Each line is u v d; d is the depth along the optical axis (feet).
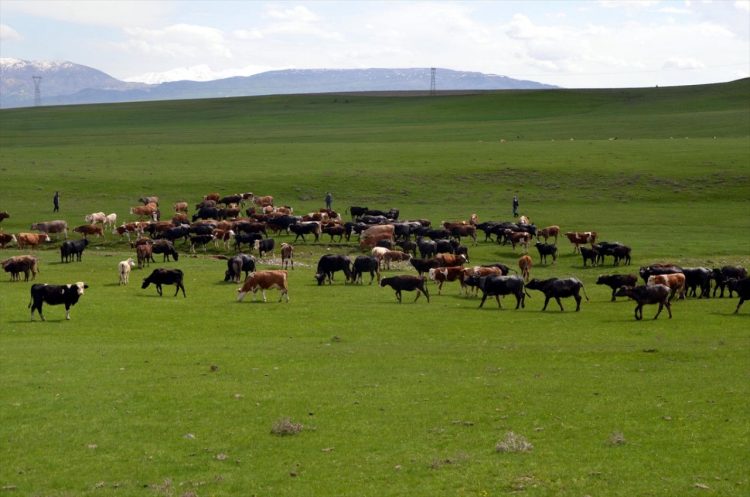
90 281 157.79
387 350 101.24
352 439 66.08
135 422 70.79
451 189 298.15
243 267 162.81
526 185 301.22
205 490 55.62
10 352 97.71
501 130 509.76
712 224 239.09
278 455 62.59
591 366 92.38
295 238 224.74
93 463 61.21
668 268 152.15
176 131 555.28
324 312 128.47
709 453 60.90
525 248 208.85
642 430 67.15
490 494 53.57
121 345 103.45
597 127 506.07
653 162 324.39
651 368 91.25
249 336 110.52
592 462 59.41
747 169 304.30
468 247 212.43
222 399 77.92
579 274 178.81
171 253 188.03
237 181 306.96
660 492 53.11
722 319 125.39
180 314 125.80
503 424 69.67
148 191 292.20
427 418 71.56
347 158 357.20
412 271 179.11
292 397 78.59
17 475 59.00
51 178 304.91
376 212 250.16
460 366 92.38
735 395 77.92
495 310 132.98
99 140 489.26
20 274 165.27
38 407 75.05
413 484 55.77
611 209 266.16
